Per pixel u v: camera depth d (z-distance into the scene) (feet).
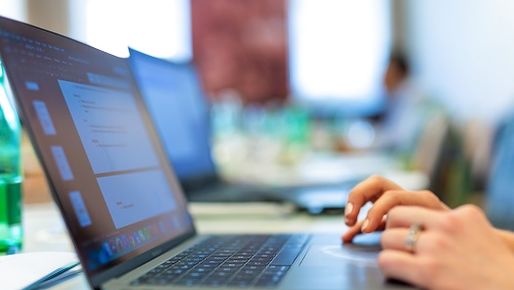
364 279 1.82
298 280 1.81
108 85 2.48
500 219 5.07
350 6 16.20
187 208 2.97
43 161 1.75
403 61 15.37
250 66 16.48
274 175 6.88
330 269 1.98
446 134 7.29
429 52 15.72
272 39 16.43
